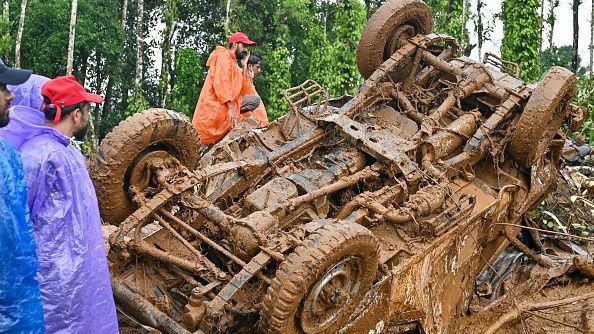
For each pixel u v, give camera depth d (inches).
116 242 180.9
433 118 253.1
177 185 193.2
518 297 257.3
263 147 251.0
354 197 212.5
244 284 172.4
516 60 705.6
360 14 728.3
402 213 205.5
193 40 852.0
